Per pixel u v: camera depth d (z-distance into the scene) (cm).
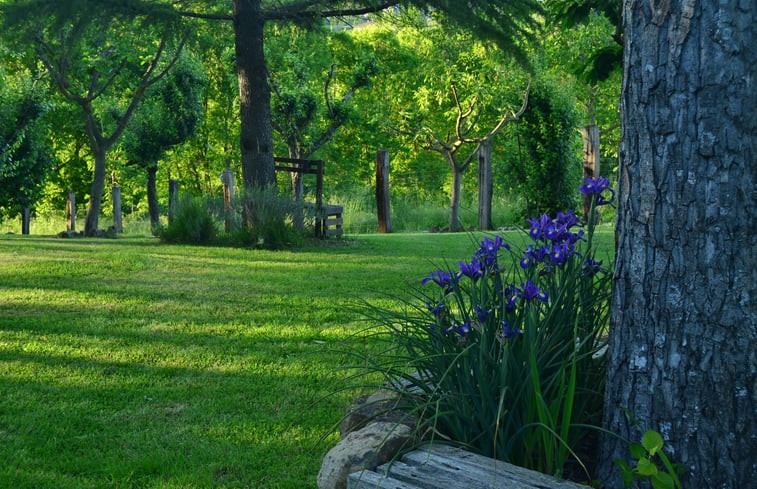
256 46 1569
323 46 3148
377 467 272
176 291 881
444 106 3309
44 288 895
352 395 481
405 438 291
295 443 402
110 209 4425
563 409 301
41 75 2528
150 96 2844
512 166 2202
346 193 2950
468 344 310
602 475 285
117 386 503
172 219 1598
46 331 664
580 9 653
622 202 281
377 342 613
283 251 1363
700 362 256
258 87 1577
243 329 677
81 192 4491
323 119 3056
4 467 368
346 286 917
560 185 2141
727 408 252
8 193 2838
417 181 3503
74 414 446
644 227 268
